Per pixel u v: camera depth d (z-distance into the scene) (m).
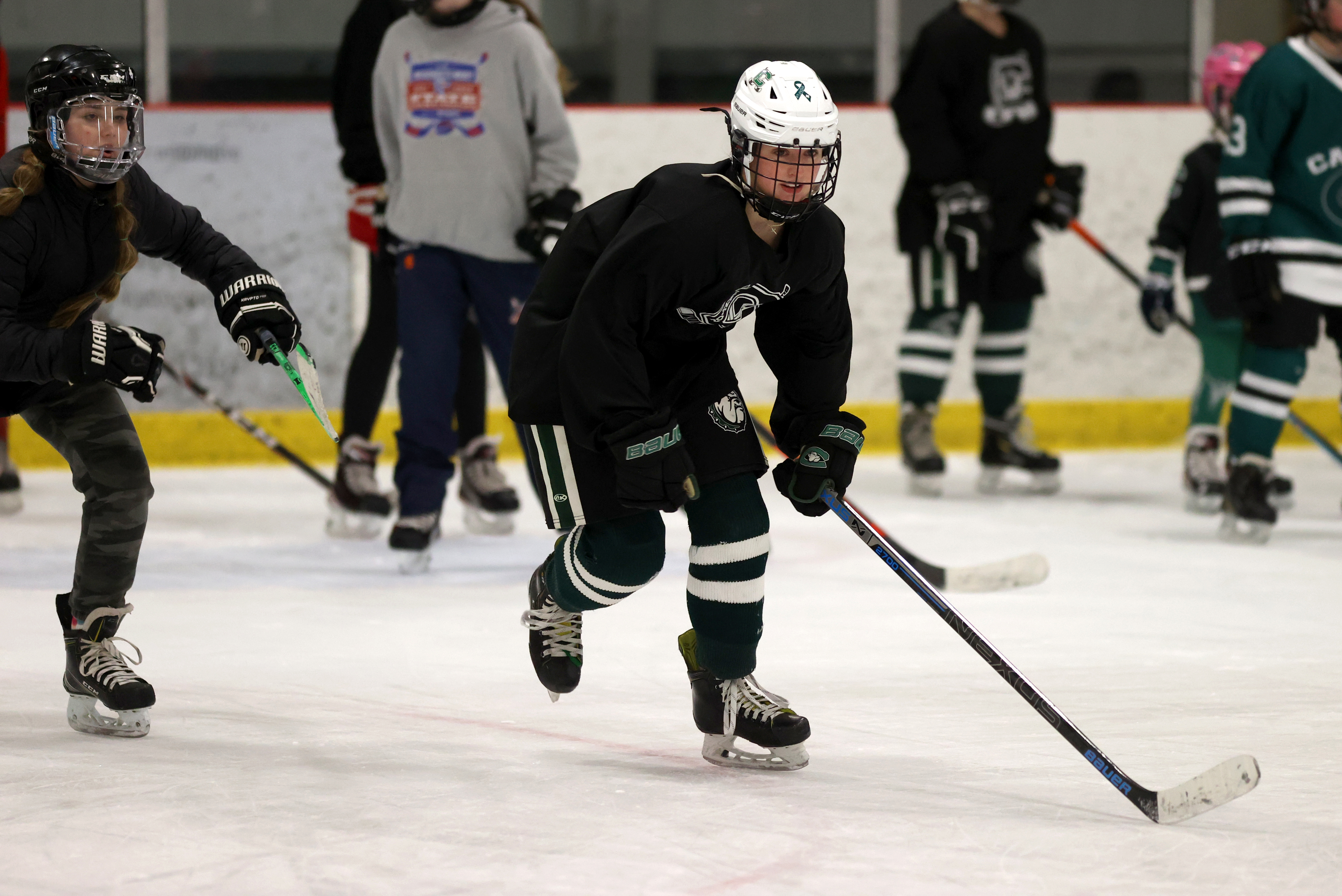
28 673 12.79
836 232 9.59
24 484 25.77
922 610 15.90
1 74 22.48
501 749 10.58
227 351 28.17
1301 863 8.28
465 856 8.27
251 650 13.82
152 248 10.92
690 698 12.15
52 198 10.24
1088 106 30.47
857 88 31.27
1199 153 23.56
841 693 12.33
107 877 7.93
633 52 30.73
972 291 24.70
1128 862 8.29
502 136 18.47
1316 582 17.64
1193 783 8.84
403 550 17.89
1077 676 12.98
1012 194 24.92
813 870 8.10
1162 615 15.69
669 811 9.13
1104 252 25.09
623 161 29.56
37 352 9.64
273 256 28.36
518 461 28.91
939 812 9.17
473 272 18.81
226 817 8.95
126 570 10.84
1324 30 19.45
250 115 28.11
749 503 9.75
